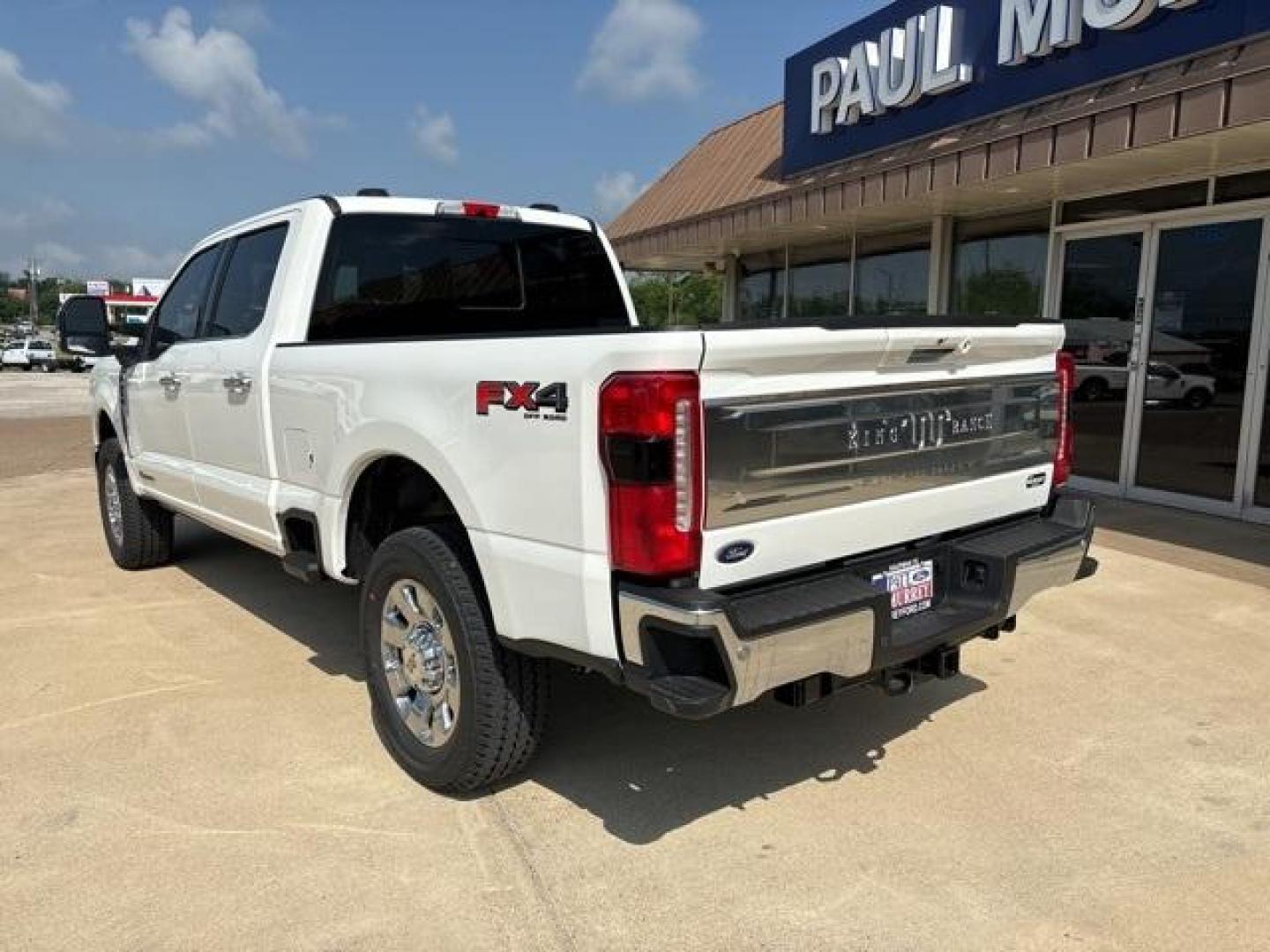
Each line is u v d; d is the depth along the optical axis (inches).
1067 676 177.9
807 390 111.7
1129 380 346.0
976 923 107.7
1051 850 122.0
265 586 240.5
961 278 420.8
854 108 418.9
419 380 129.0
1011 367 141.4
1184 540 278.8
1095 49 303.0
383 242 177.3
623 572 105.7
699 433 101.8
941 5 360.8
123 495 247.1
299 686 174.7
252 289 183.2
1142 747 149.9
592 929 106.5
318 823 127.6
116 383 242.5
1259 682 174.9
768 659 104.2
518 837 124.7
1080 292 365.1
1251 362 304.8
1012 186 345.7
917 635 124.0
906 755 147.3
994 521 146.0
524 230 198.1
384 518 154.5
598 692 171.9
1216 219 312.8
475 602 126.3
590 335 105.7
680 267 668.1
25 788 136.8
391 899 111.5
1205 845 123.0
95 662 186.7
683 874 116.6
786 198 426.3
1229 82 236.1
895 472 124.1
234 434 180.7
